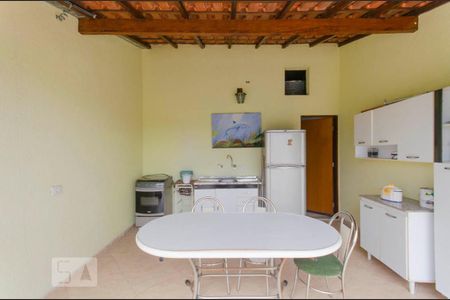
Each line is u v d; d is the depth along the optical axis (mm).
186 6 3121
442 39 2740
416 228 2488
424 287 2590
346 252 2109
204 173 4883
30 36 2287
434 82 2844
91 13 2979
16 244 2154
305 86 4984
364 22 3125
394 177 3426
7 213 2080
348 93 4527
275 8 3174
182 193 4730
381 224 2889
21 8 2195
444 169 2238
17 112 2166
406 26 3045
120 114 3996
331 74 4824
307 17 3430
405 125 2711
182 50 4828
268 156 4293
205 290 2484
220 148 4879
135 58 4562
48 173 2500
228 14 3342
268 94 4844
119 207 3949
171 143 4879
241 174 4879
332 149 4914
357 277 2756
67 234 2766
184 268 2982
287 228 2234
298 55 4824
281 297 2104
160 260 3191
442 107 2291
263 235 2064
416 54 3084
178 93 4855
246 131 4852
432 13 2859
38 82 2379
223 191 4320
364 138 3494
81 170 3020
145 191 4328
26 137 2250
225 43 4621
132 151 4430
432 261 2463
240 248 1811
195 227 2264
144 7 3123
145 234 2090
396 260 2643
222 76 4836
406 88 3248
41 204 2410
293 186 4293
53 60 2572
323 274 2053
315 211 5367
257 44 4449
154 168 4887
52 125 2557
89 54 3189
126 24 3092
